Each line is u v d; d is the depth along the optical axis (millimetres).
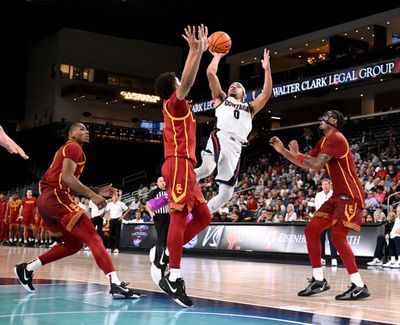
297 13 25188
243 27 27000
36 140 27688
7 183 28812
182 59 33000
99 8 25641
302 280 7039
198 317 3785
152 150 28875
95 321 3527
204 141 29375
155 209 7246
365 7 24344
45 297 4633
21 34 30250
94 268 8016
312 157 5098
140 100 30656
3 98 31547
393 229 10688
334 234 5246
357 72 18656
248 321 3660
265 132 27203
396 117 22375
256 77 24703
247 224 12781
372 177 14789
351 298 5102
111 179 27375
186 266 9375
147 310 4043
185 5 24703
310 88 20250
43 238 16484
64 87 29469
